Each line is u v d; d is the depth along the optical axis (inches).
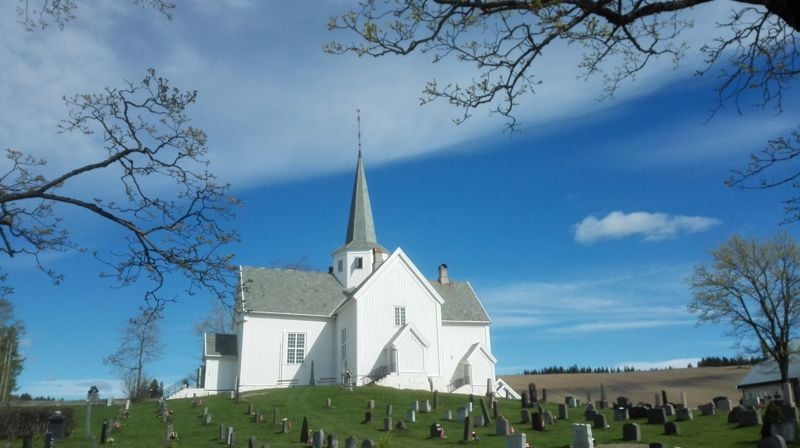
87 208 427.8
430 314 1931.6
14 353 2618.1
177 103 431.5
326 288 2070.6
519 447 840.3
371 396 1517.0
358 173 2317.9
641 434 1004.6
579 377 3262.8
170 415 1321.4
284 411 1359.5
